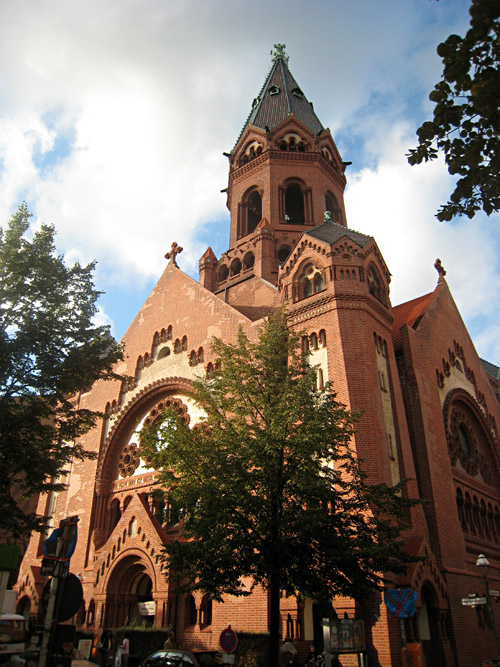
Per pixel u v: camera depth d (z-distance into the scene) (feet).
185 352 124.36
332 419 66.39
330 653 58.54
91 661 90.22
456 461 118.42
